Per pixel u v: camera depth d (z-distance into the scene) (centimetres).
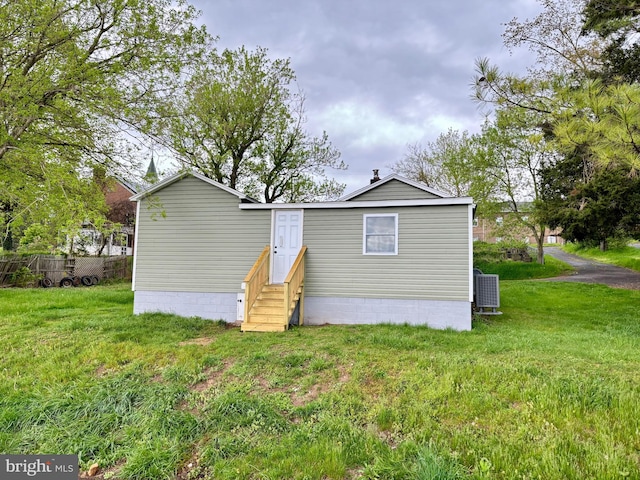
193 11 918
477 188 2077
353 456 325
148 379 516
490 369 485
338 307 911
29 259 1625
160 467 335
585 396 396
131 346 639
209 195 998
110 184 1042
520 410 382
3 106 762
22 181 880
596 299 1209
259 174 1705
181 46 905
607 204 937
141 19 845
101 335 709
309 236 945
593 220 990
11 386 499
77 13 807
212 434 382
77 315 914
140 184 980
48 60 809
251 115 1576
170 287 995
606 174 906
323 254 933
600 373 470
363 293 899
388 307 881
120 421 419
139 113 862
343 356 566
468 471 294
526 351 584
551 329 809
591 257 2727
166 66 896
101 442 380
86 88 800
